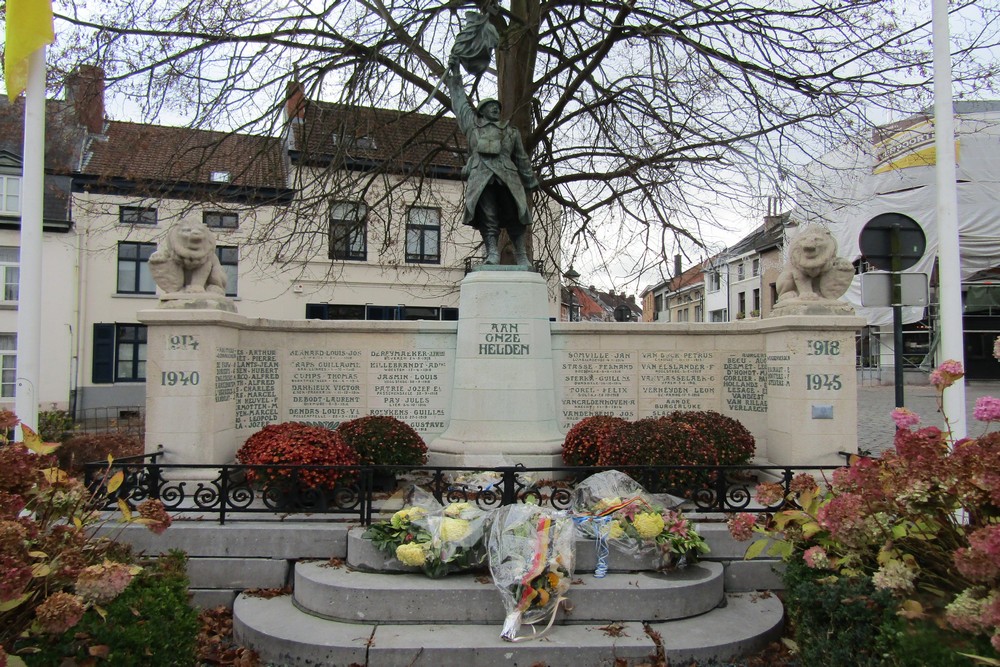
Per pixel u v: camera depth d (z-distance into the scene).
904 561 3.84
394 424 8.21
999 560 3.06
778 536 5.33
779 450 8.46
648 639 4.88
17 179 23.80
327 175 13.64
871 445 13.02
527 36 13.54
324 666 4.74
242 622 5.22
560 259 16.56
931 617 3.51
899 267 7.41
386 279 26.17
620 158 15.12
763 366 9.34
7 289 23.69
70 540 3.92
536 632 4.96
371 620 5.16
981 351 32.66
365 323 9.72
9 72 6.17
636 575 5.52
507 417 8.70
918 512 3.79
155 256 8.11
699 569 5.68
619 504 5.71
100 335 24.03
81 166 22.92
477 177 9.02
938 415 18.53
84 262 23.70
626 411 9.80
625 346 9.84
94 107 12.38
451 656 4.71
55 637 3.64
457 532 5.38
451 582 5.30
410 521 5.59
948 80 6.35
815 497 4.62
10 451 4.03
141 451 10.03
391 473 7.81
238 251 24.59
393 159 14.88
